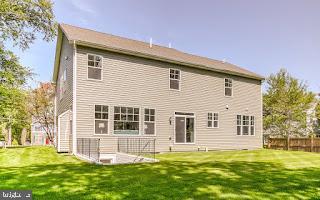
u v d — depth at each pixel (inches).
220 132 798.5
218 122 796.6
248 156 569.9
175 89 710.5
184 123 723.4
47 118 1158.3
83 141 556.4
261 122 922.7
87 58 577.3
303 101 1163.3
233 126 833.5
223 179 293.7
